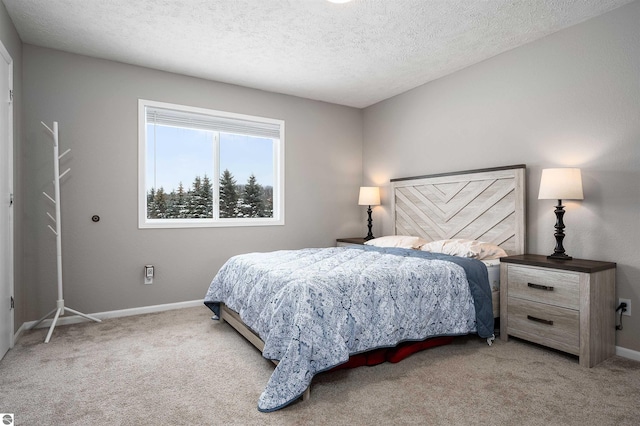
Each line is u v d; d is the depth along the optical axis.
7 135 2.65
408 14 2.72
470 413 1.81
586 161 2.80
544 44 3.08
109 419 1.75
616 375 2.24
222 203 4.28
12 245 2.71
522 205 3.18
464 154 3.78
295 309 2.04
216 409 1.85
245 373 2.27
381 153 4.90
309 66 3.71
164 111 3.83
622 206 2.61
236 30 2.98
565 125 2.94
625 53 2.59
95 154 3.46
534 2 2.55
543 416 1.78
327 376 2.22
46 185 3.26
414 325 2.43
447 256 3.04
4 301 2.53
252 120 4.33
